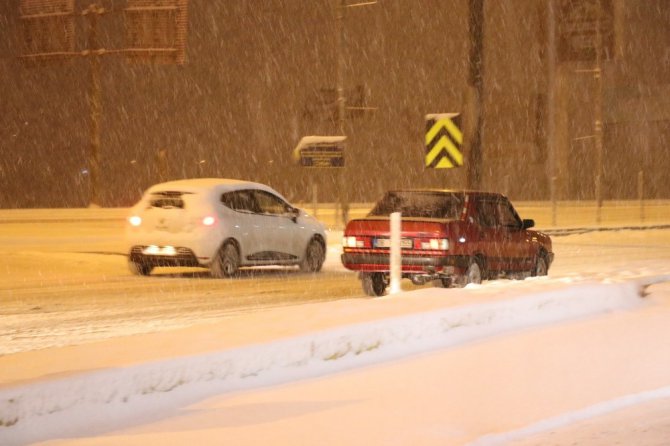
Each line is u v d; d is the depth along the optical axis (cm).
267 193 2523
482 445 862
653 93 9106
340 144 3428
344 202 3838
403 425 918
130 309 1803
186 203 2348
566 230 4000
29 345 1404
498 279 2066
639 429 930
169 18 4256
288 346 1095
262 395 1029
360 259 1931
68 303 1888
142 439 865
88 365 942
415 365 1188
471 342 1337
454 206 1995
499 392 1052
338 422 928
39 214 4834
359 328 1185
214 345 1055
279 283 2292
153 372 953
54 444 846
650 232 4172
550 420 941
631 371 1152
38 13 4488
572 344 1319
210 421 927
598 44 4850
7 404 832
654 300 1736
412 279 1934
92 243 3253
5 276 2364
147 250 2366
